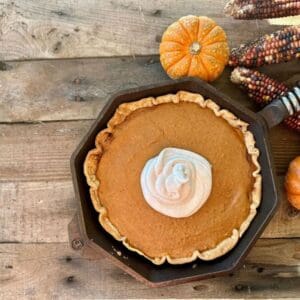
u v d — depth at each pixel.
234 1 0.90
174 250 0.85
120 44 0.94
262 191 0.85
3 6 0.95
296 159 0.89
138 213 0.85
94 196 0.85
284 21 0.94
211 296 0.93
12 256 0.95
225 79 0.93
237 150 0.85
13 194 0.95
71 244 0.87
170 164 0.82
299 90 0.84
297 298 0.93
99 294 0.94
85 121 0.94
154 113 0.86
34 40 0.95
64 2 0.95
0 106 0.95
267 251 0.93
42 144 0.95
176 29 0.86
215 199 0.85
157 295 0.94
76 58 0.95
